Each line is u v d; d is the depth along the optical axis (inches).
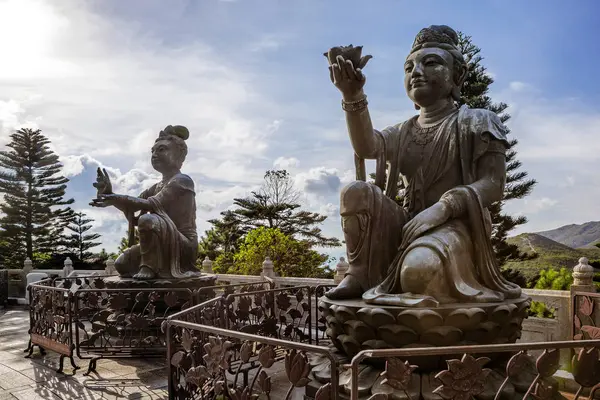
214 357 132.6
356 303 153.0
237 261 831.7
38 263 1097.4
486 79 627.8
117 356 250.5
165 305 301.1
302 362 109.3
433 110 187.5
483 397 133.6
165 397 201.5
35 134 1077.8
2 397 205.3
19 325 390.3
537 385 111.7
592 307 205.9
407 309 139.6
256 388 189.2
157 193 344.5
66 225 1137.4
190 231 342.3
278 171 1158.3
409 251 152.9
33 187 1080.2
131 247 335.6
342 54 160.2
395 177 188.1
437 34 187.2
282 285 388.5
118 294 260.7
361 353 100.3
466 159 171.2
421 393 134.5
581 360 114.2
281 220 1136.8
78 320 248.7
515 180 612.7
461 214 161.5
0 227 1051.3
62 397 203.8
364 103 168.4
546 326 252.8
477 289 153.6
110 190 320.2
